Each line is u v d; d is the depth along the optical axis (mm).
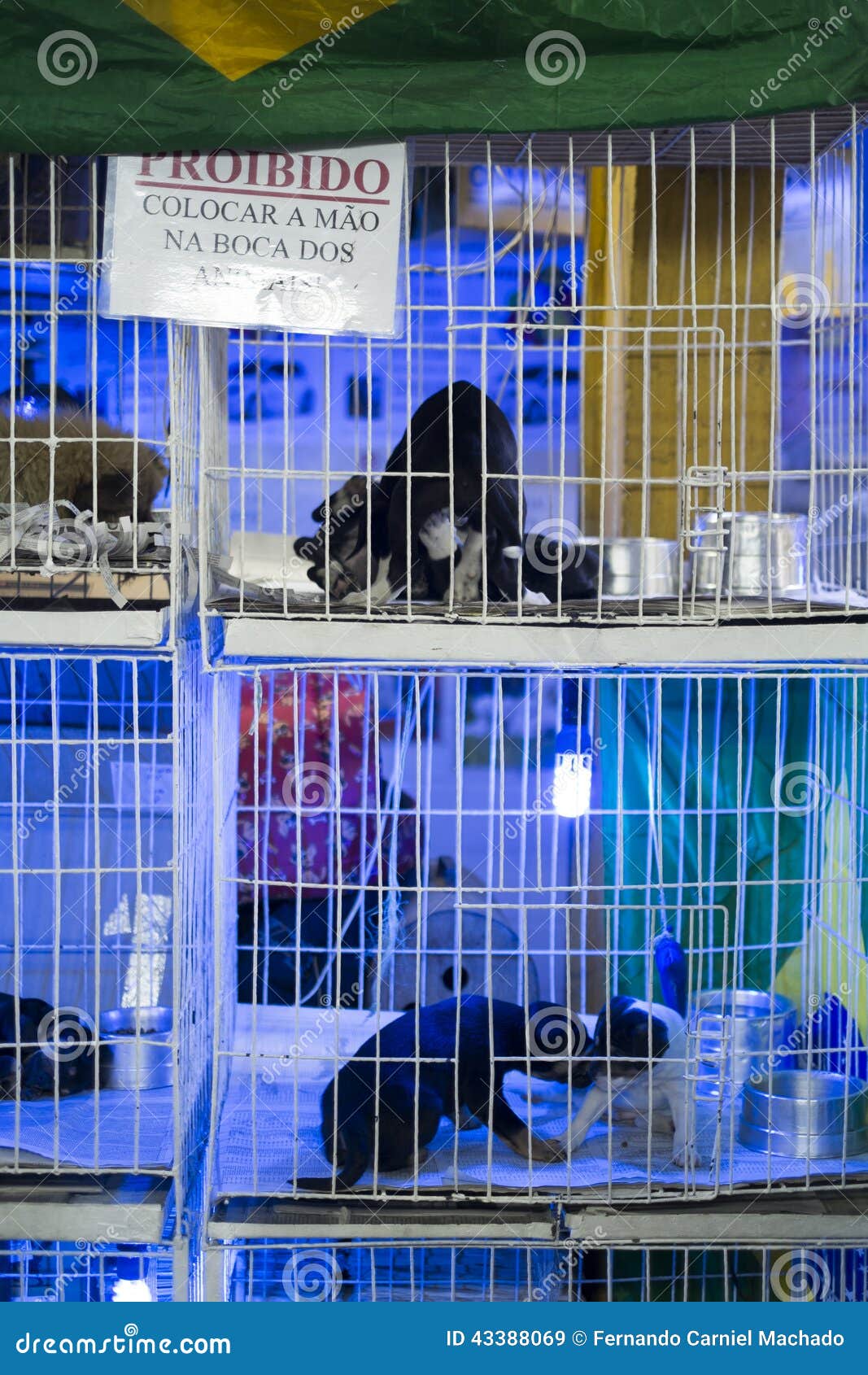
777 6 1312
